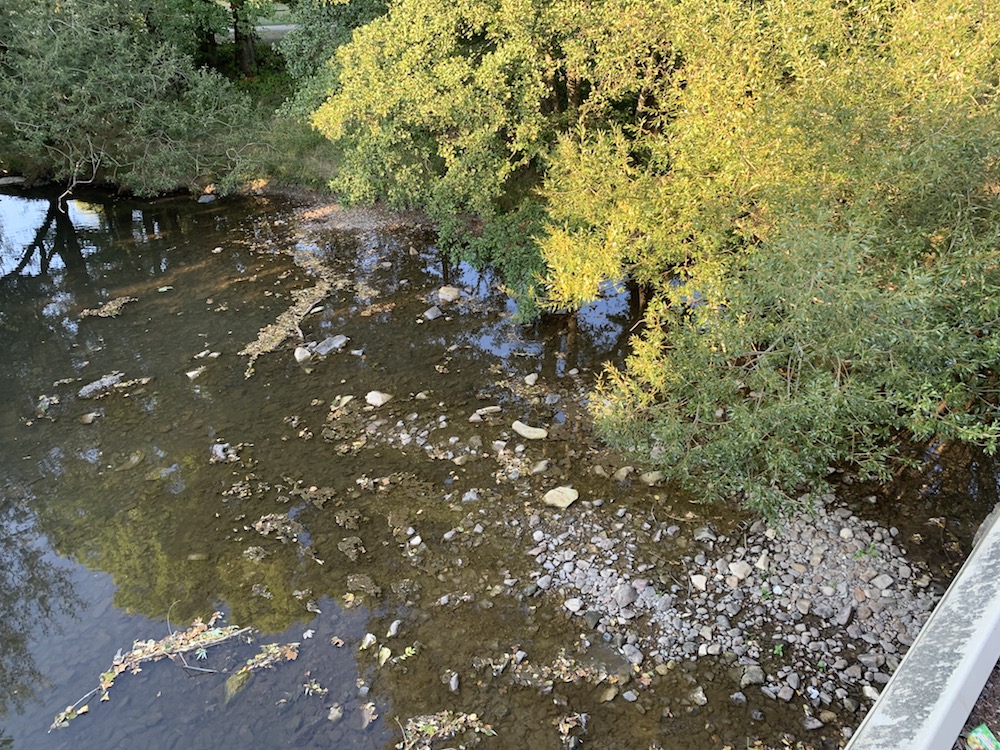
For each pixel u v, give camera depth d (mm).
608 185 9133
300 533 8469
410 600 7504
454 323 13508
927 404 6266
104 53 18578
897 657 6500
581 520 8445
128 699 6562
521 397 11062
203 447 10117
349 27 19109
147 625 7352
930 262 6734
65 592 7809
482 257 14656
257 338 13125
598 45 10242
